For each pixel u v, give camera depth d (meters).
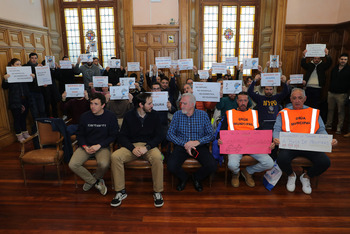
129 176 2.88
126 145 2.34
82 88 3.19
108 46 5.81
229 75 4.65
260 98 3.13
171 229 1.92
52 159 2.57
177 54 5.64
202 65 5.89
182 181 2.54
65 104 3.36
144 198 2.38
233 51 5.84
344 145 3.87
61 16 5.63
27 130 4.30
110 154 2.47
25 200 2.35
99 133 2.48
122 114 3.47
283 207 2.20
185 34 5.45
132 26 5.43
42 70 3.77
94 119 2.49
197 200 2.33
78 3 5.57
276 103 3.11
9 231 1.90
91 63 4.91
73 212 2.15
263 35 5.62
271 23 5.44
